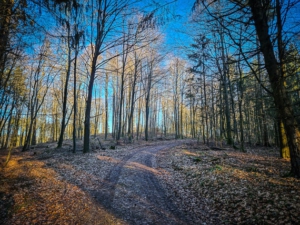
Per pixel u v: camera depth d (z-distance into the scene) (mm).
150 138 36406
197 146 20469
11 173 10188
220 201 6195
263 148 18422
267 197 5555
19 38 5711
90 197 6828
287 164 9180
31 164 12562
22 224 4887
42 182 8297
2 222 4957
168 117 55562
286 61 4234
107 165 11438
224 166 9781
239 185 6930
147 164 12328
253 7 4523
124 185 8172
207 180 8070
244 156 12469
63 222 5039
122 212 5762
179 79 37219
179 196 7168
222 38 10945
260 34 4910
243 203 5641
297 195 5207
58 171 10164
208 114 25516
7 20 5020
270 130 25906
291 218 4383
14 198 6508
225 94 19641
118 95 35281
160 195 7273
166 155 15508
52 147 22125
